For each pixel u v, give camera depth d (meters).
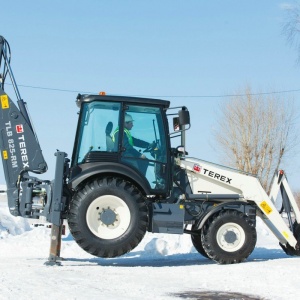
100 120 10.16
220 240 10.30
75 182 9.65
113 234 9.69
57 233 9.73
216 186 10.78
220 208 10.44
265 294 6.81
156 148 10.25
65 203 9.91
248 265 9.67
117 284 7.45
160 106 10.34
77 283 7.41
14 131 10.17
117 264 10.58
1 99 10.23
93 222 9.67
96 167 9.72
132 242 9.70
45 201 9.95
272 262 10.27
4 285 7.00
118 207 9.75
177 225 10.15
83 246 9.60
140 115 10.28
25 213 9.91
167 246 13.02
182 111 10.27
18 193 10.02
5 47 10.49
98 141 10.10
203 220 10.32
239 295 6.75
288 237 10.95
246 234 10.36
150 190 10.11
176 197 10.49
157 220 10.07
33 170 10.12
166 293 6.82
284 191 11.41
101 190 9.68
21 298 6.17
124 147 10.12
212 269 9.24
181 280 7.99
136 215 9.75
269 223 11.23
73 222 9.62
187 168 10.61
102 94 10.27
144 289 7.08
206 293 6.88
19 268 9.00
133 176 9.83
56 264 9.73
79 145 10.14
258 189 10.88
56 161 9.72
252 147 36.19
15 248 13.76
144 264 10.57
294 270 8.80
